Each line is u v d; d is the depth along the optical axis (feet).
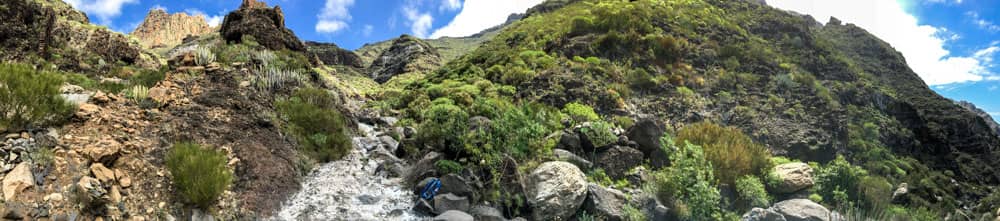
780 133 63.52
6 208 12.51
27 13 57.36
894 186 50.11
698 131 38.99
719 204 27.58
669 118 68.80
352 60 222.07
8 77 17.07
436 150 30.58
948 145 81.35
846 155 60.64
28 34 56.13
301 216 20.43
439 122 31.78
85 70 58.34
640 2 130.31
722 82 84.43
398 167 29.78
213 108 27.76
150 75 36.73
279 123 31.32
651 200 26.45
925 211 39.75
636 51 92.99
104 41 67.41
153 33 385.91
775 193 31.99
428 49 234.79
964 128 85.76
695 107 72.74
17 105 16.74
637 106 71.61
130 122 21.30
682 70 87.51
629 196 26.96
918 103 99.81
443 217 20.27
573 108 62.64
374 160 32.83
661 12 120.16
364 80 161.79
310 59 125.08
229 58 50.24
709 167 27.86
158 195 17.24
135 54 72.13
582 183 25.32
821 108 74.69
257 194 21.09
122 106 23.17
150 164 18.60
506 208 23.86
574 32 110.63
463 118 29.60
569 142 33.68
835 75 104.68
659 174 29.94
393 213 21.62
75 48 62.80
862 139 66.13
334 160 31.89
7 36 53.62
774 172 32.83
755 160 33.58
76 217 13.94
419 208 22.21
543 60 90.94
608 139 34.06
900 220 33.94
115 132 19.65
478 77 92.53
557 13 167.94
